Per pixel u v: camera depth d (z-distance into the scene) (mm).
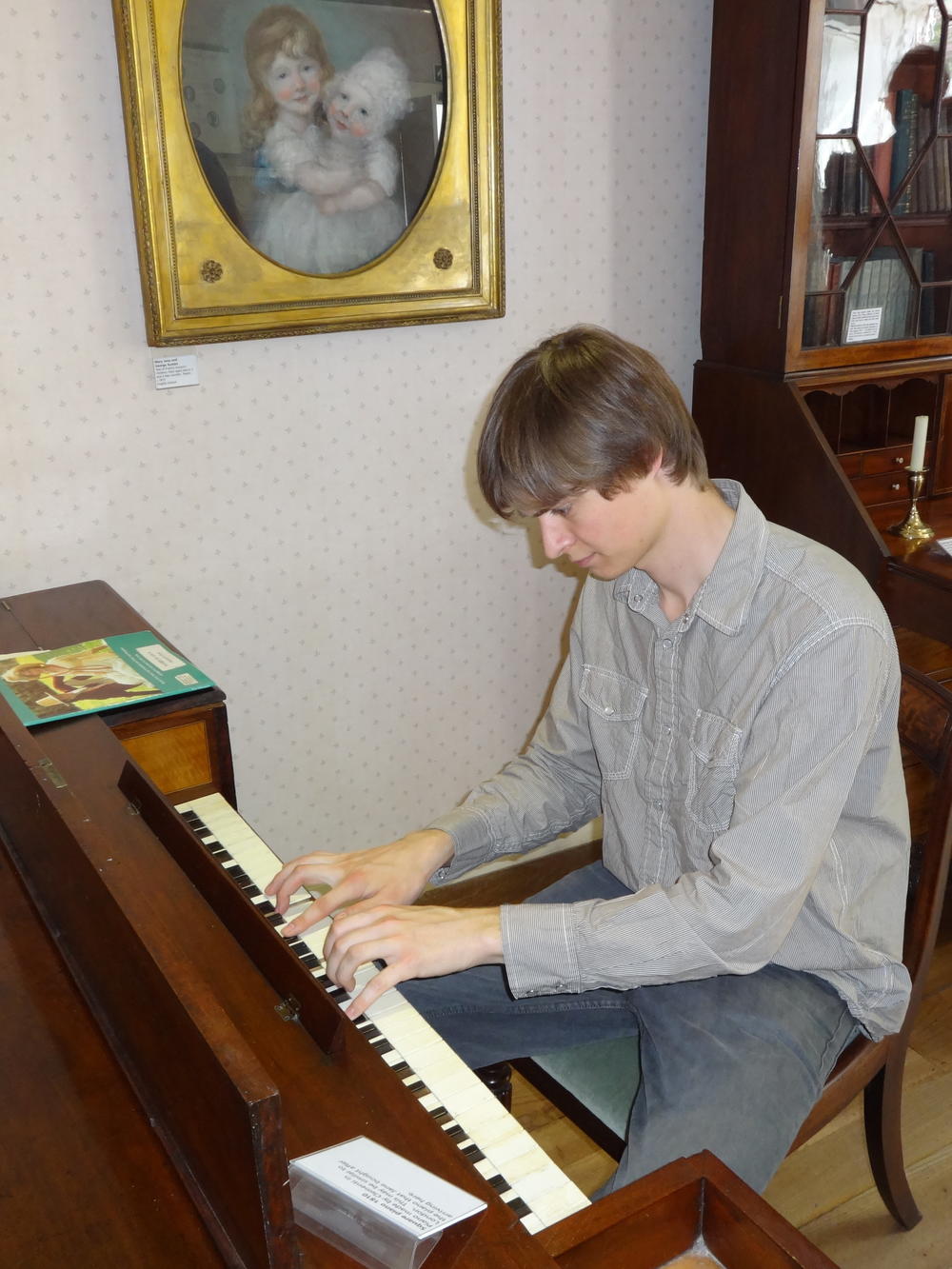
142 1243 725
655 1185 761
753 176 2096
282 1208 651
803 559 1151
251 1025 904
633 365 1067
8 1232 738
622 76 2141
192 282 1817
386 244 1966
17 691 1412
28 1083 860
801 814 1076
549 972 1075
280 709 2193
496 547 2316
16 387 1775
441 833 1315
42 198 1709
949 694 1284
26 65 1644
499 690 2441
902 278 2174
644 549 1152
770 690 1138
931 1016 2043
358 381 2055
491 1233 728
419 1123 823
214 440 1956
